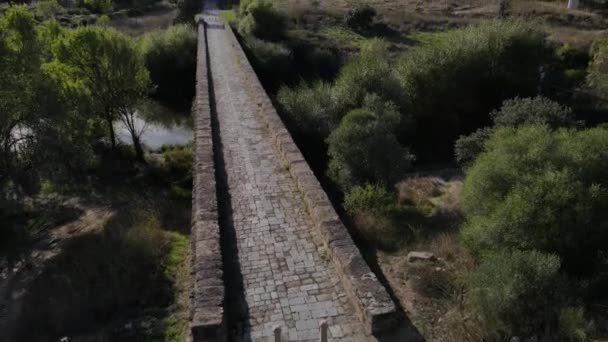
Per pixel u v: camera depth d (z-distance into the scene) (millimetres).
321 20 35219
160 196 15969
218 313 6258
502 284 6902
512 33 21047
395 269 8820
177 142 21234
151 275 10602
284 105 17531
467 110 21094
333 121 17141
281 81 25844
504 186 9430
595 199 8242
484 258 8164
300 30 32844
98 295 10078
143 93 19859
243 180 11031
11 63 13320
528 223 8211
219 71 21188
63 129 14297
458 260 8977
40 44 14773
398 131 18266
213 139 13477
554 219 8078
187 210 14656
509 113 15242
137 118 22266
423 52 20797
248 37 28750
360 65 18484
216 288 6781
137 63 18453
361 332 6562
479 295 7043
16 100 13305
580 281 7668
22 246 13180
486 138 15109
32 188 16156
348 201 11352
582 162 9047
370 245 9875
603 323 6879
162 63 26031
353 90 17594
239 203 10023
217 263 7367
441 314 7402
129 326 8938
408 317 7371
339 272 7660
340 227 8375
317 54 27828
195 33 29297
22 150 14164
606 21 30062
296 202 10039
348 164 12875
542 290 6887
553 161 9266
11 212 14914
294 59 28172
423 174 16969
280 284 7574
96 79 17484
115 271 10727
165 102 25625
